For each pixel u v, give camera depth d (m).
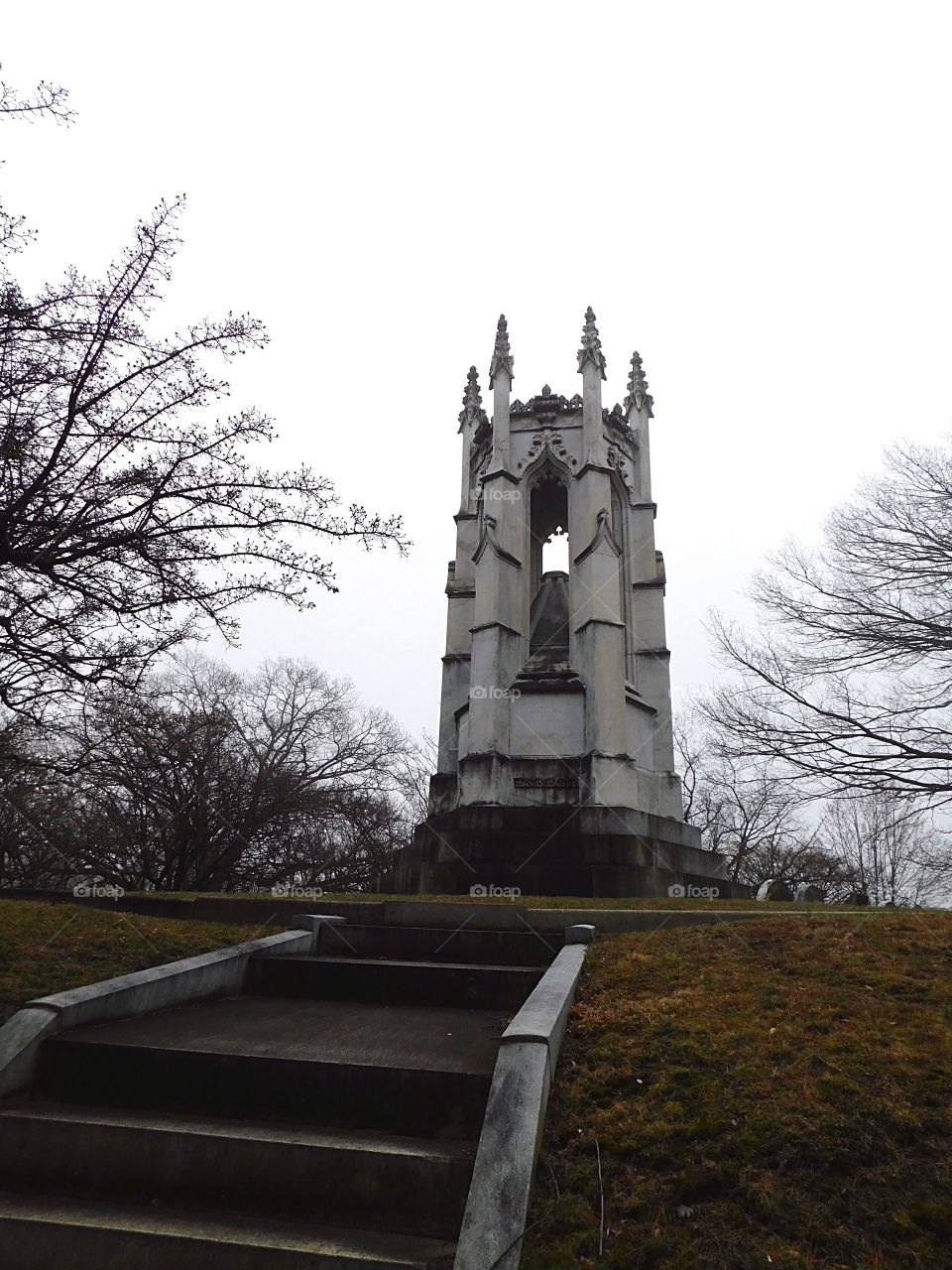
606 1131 5.12
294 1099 5.86
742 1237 4.30
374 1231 4.80
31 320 7.81
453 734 20.53
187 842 32.28
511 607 18.95
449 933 9.55
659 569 21.28
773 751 20.14
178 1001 7.82
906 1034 6.03
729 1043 5.98
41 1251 4.70
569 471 20.02
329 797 36.84
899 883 38.78
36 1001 6.70
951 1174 4.63
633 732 19.05
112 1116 5.76
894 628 19.75
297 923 9.99
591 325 20.83
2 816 26.02
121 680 9.12
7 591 8.24
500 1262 4.22
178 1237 4.62
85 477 8.15
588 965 7.94
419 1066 5.91
